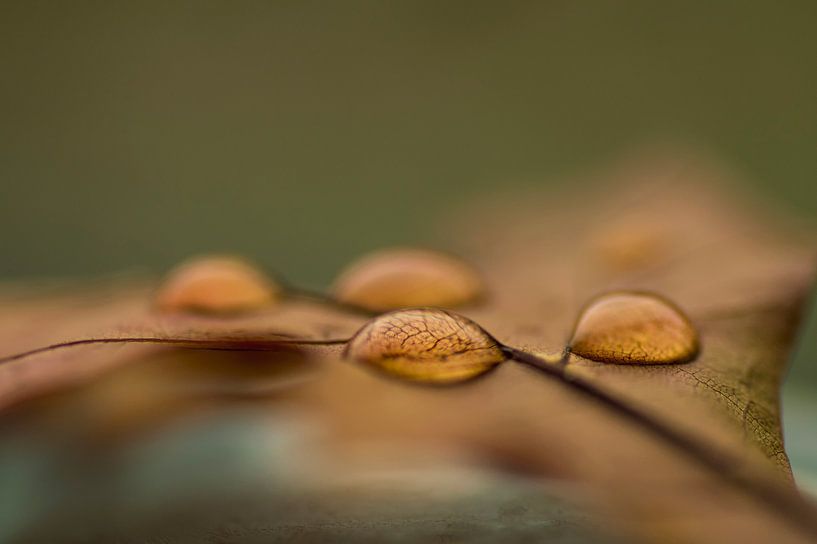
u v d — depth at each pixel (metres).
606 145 0.28
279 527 0.08
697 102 0.26
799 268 0.09
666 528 0.07
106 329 0.08
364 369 0.08
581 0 0.28
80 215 0.27
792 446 0.09
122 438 0.09
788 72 0.24
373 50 0.29
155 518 0.08
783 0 0.25
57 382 0.08
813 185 0.24
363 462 0.09
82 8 0.28
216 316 0.09
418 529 0.08
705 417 0.08
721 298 0.09
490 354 0.08
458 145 0.29
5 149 0.27
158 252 0.28
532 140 0.29
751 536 0.07
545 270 0.10
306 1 0.29
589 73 0.28
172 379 0.09
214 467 0.09
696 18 0.26
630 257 0.10
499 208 0.12
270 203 0.29
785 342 0.08
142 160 0.28
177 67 0.28
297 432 0.09
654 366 0.08
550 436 0.08
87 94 0.28
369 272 0.09
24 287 0.10
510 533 0.08
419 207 0.29
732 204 0.10
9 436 0.09
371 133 0.29
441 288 0.09
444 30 0.29
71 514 0.09
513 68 0.29
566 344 0.08
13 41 0.28
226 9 0.29
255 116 0.29
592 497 0.08
